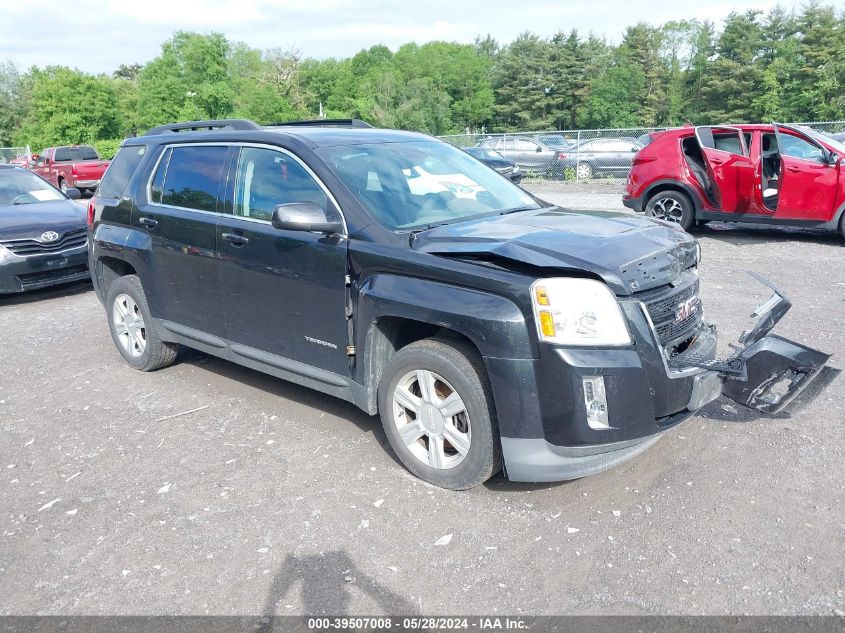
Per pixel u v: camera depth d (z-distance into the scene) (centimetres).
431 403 363
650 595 282
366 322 379
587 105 8312
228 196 467
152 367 575
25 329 757
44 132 5222
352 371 404
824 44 6384
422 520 343
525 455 331
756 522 327
